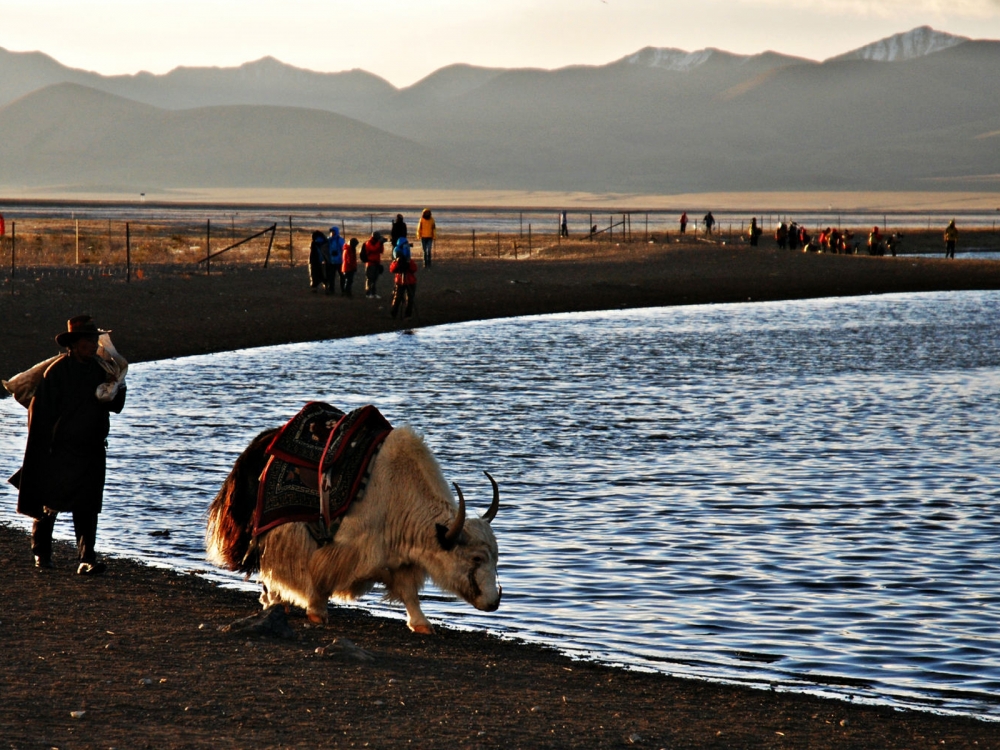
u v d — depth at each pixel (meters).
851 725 20.11
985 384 67.44
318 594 25.03
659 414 55.84
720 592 28.64
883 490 40.16
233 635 23.69
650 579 29.66
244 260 156.38
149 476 40.44
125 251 164.75
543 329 96.62
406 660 22.91
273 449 25.27
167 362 72.75
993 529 34.88
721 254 175.00
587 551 32.19
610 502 37.94
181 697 19.45
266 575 25.31
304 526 24.84
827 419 54.72
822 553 32.16
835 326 101.38
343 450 24.64
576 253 180.75
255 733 17.89
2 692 19.16
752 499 38.56
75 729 17.61
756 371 72.44
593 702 20.70
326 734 18.02
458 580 24.08
